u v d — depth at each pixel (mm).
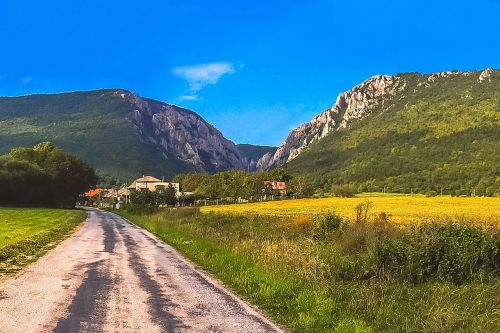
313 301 9633
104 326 7617
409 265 12711
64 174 115000
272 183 154625
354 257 14766
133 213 68188
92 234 30656
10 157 111562
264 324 8180
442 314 8594
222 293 10969
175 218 47969
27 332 7082
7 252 17266
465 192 111938
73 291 10617
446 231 14156
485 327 8211
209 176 184250
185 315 8656
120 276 13141
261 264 14047
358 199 107062
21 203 100438
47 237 26234
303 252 15672
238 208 84750
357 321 8203
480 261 12922
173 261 17016
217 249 19109
